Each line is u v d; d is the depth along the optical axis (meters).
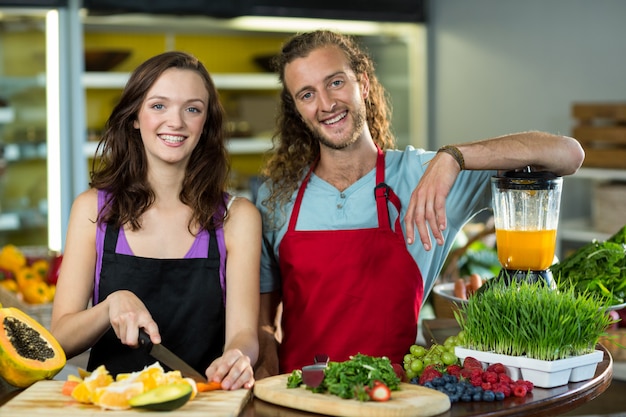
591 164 4.68
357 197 2.45
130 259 2.27
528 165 2.20
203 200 2.30
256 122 5.89
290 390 1.77
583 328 1.88
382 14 5.60
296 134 2.56
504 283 2.09
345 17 5.43
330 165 2.48
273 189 2.53
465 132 5.82
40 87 5.00
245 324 2.24
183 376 1.87
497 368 1.83
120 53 5.37
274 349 2.44
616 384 3.70
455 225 2.48
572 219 5.18
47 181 5.07
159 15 4.96
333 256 2.39
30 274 3.67
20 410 1.67
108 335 2.26
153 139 2.23
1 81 4.97
